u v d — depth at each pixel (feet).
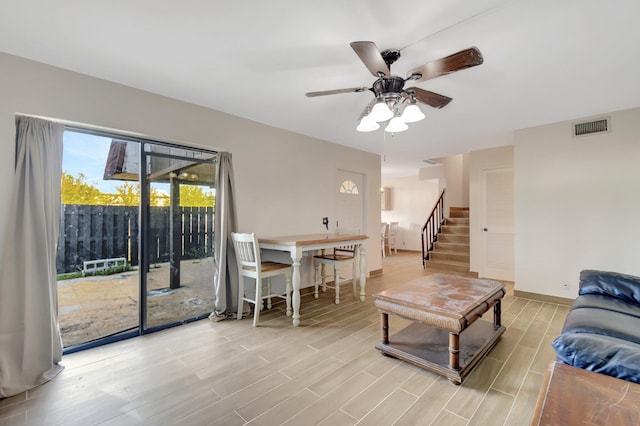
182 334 9.14
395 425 5.22
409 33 6.09
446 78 8.15
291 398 5.98
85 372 6.94
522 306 11.83
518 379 6.67
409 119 6.68
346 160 16.22
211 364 7.31
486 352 7.81
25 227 6.73
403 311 7.29
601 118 11.03
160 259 9.73
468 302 7.24
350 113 10.93
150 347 8.23
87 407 5.70
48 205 7.25
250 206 11.64
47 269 6.93
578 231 11.57
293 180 13.34
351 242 12.23
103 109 8.16
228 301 10.80
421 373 6.94
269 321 10.31
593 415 2.49
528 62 7.30
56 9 5.37
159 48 6.72
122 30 6.05
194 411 5.59
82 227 8.45
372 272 17.94
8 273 6.50
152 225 9.55
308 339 8.80
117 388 6.31
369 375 6.85
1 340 6.26
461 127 12.70
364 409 5.65
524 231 12.87
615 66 7.50
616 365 3.06
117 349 8.10
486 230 17.02
